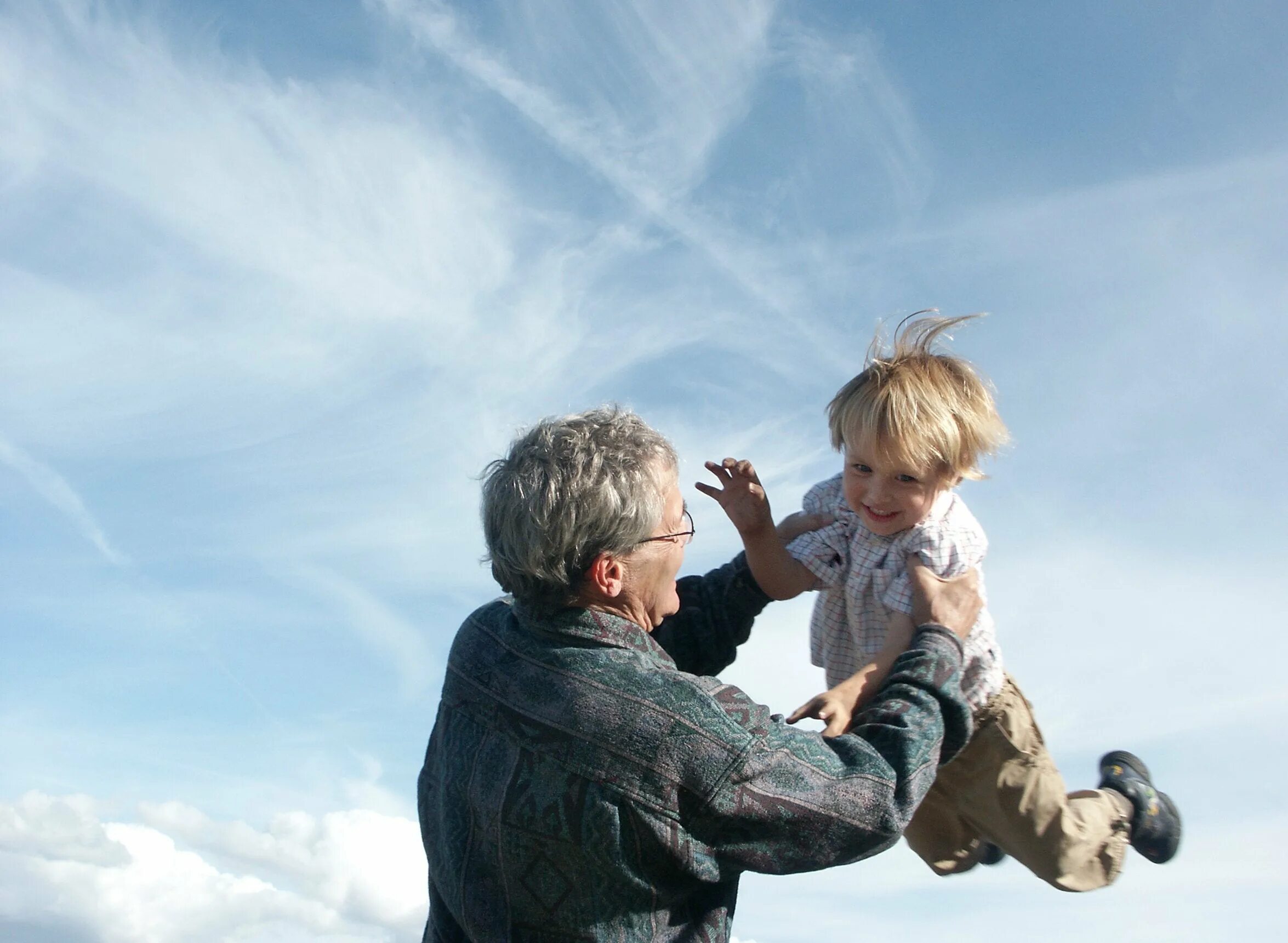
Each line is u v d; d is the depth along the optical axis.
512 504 2.04
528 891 1.92
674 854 1.86
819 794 1.92
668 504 2.14
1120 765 3.21
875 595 2.88
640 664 1.99
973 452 2.86
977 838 3.12
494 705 2.04
